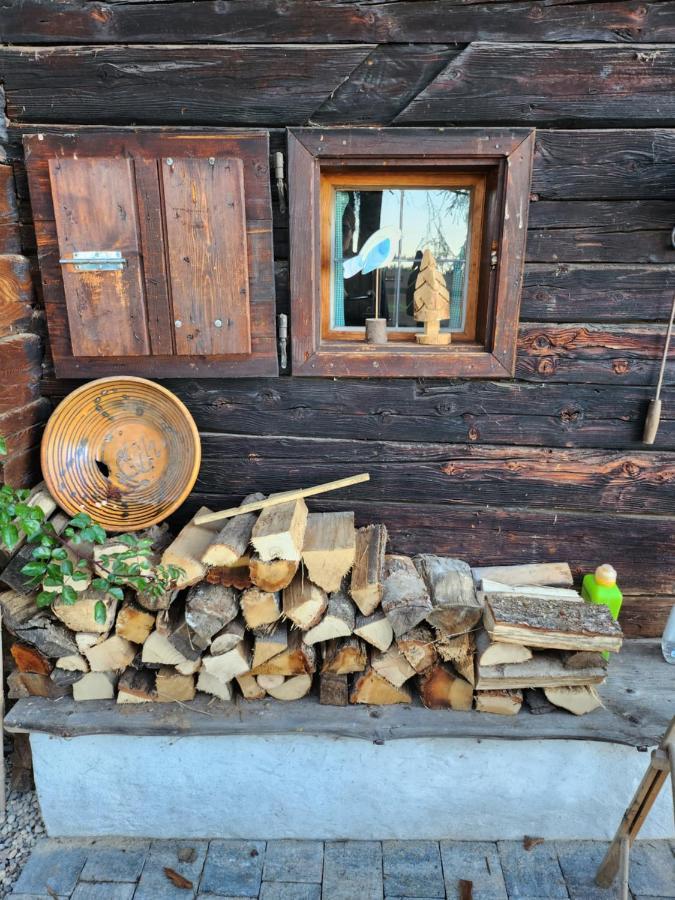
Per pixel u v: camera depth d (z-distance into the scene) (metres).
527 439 2.00
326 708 1.86
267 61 1.69
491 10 1.64
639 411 1.96
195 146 1.71
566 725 1.79
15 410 1.81
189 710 1.86
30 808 2.11
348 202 1.90
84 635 1.77
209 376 1.90
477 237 1.90
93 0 1.65
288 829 1.99
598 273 1.84
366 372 1.90
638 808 1.65
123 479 1.91
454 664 1.83
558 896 1.80
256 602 1.72
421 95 1.71
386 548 2.12
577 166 1.75
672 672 2.01
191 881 1.85
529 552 2.12
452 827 1.98
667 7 1.62
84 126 1.75
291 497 1.91
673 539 2.08
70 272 1.76
